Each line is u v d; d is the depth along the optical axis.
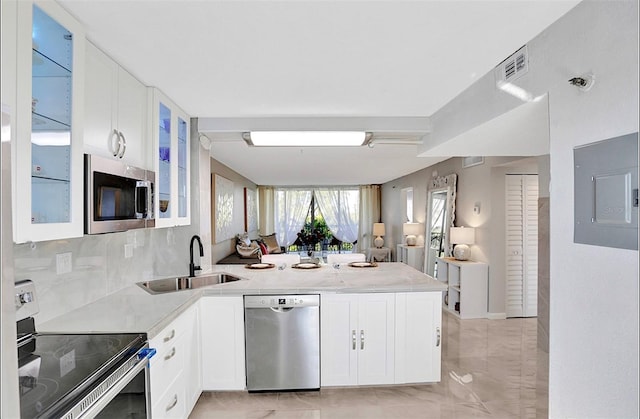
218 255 5.72
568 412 1.41
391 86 2.34
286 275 3.13
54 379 1.17
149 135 2.26
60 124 1.43
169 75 2.11
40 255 1.70
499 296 4.64
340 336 2.72
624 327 1.17
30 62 1.19
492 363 3.32
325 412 2.51
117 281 2.39
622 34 1.19
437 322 2.78
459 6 1.43
